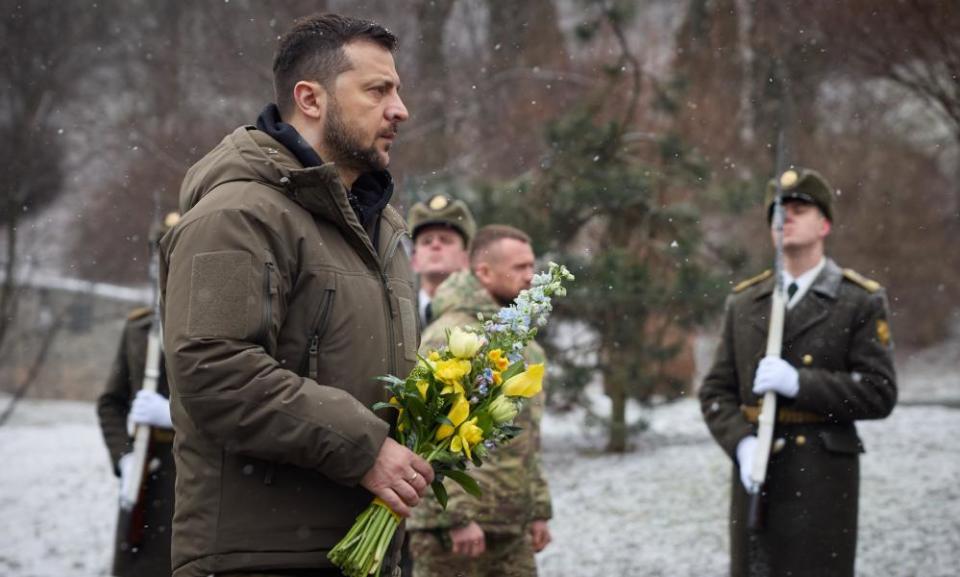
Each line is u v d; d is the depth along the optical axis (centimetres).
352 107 297
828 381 482
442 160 1442
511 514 446
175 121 1675
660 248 1014
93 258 1936
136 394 571
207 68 1606
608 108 1303
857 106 1600
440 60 1555
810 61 1280
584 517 811
